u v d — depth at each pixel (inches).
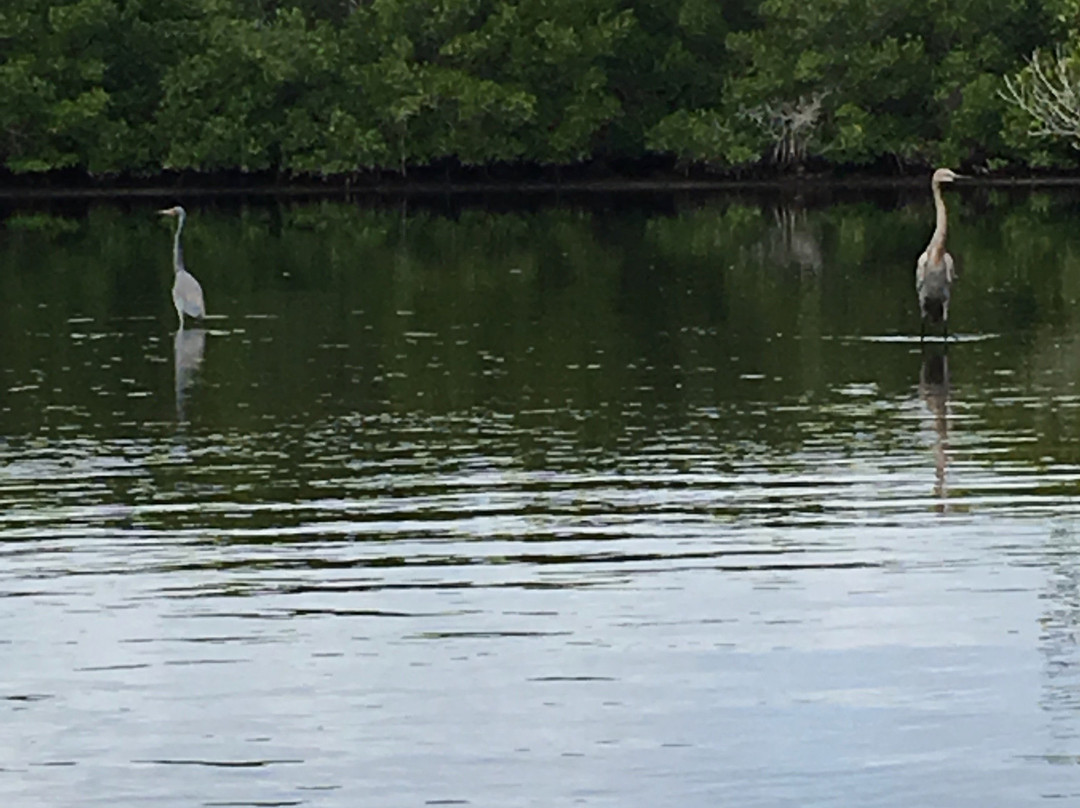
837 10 2987.2
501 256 1657.2
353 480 644.7
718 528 565.6
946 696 413.1
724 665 434.9
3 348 1018.1
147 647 454.6
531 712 408.5
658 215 2310.5
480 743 392.8
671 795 367.9
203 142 2878.9
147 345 1026.7
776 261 1561.3
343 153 2908.5
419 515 589.6
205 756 388.5
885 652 442.0
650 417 765.3
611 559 530.3
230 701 417.4
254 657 445.7
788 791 368.5
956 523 566.6
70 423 767.7
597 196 2839.6
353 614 479.8
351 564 529.3
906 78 3006.9
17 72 2824.8
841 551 535.2
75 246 1834.4
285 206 2628.0
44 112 2854.3
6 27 2876.5
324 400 821.9
